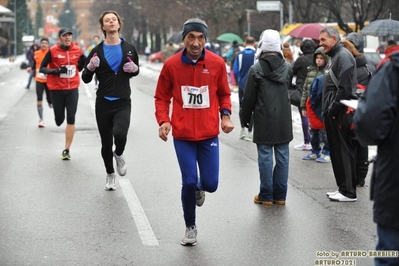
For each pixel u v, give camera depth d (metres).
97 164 20.77
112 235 13.32
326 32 16.08
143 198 16.34
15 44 112.56
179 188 17.45
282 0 69.94
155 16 126.31
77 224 14.08
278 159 15.82
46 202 15.95
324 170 20.30
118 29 16.73
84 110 37.69
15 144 24.80
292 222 14.37
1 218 14.53
